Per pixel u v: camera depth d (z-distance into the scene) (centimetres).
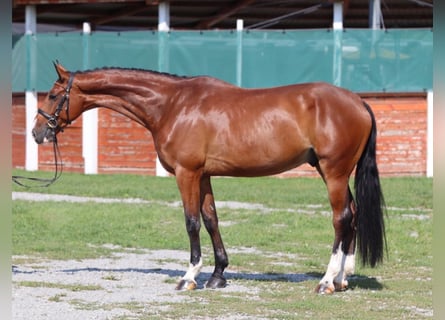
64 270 1381
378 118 2561
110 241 1672
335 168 1176
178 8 3017
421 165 2575
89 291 1213
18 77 2819
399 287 1254
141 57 2631
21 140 2836
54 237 1706
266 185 2417
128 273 1359
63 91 1246
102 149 2716
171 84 1238
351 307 1116
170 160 1224
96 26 3303
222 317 1057
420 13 3294
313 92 1182
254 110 1194
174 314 1073
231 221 1880
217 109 1203
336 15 2544
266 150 1184
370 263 1176
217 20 3177
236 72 2586
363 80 2556
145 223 1833
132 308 1104
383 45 2552
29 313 1070
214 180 2531
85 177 2597
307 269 1401
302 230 1766
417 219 1869
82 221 1856
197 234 1225
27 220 1858
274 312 1086
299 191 2297
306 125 1177
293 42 2559
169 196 2206
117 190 2288
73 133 2741
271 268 1406
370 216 1177
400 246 1598
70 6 2878
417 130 2572
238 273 1362
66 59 2709
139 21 3350
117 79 1243
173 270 1390
